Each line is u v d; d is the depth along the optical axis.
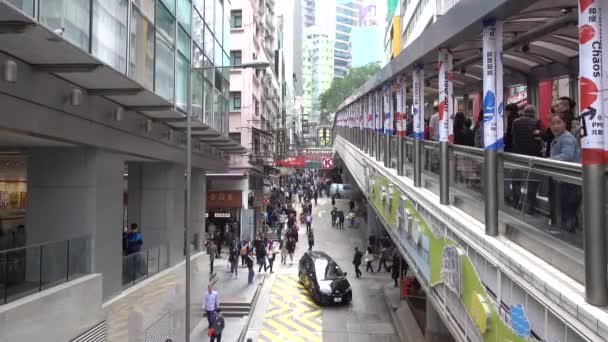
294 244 32.72
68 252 9.79
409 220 11.82
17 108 7.89
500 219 6.75
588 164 4.48
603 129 4.45
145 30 11.59
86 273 10.51
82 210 10.62
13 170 14.84
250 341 15.83
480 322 6.82
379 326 20.14
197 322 19.05
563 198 5.12
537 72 10.55
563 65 9.65
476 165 7.62
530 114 6.72
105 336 10.74
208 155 21.25
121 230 12.16
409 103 16.06
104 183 11.20
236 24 36.69
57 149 10.65
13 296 8.11
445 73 8.91
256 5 40.41
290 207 47.31
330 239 38.91
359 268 30.31
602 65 4.51
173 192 16.70
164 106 12.18
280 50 66.75
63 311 9.03
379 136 17.12
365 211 44.09
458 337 8.13
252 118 35.66
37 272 8.75
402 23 48.34
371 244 33.31
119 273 11.98
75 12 8.14
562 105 6.67
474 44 8.77
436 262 9.38
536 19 7.51
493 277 6.45
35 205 10.66
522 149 6.57
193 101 15.83
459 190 8.55
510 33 8.45
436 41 8.73
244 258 28.06
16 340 7.69
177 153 16.66
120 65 10.06
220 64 20.30
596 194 4.42
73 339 9.39
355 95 23.36
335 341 18.52
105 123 10.97
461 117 9.87
